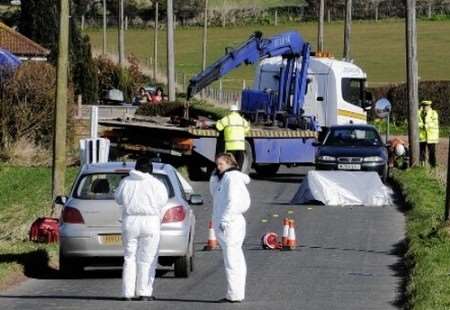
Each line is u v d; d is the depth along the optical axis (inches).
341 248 2064.5
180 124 3282.5
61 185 2399.1
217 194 1510.8
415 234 2082.9
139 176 1498.5
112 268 1905.8
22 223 2353.6
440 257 1770.4
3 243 2004.2
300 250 2041.1
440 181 3080.7
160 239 1681.8
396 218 2495.1
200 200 1791.3
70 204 1708.9
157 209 1503.4
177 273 1737.2
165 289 1628.9
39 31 6525.6
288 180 3388.3
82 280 1738.4
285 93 3688.5
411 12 3523.6
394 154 3553.2
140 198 1493.6
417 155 3533.5
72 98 3818.9
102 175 1737.2
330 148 3157.0
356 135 3265.3
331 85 3858.3
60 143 2394.2
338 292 1589.6
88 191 1720.0
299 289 1619.1
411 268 1736.0
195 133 3176.7
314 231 2292.1
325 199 2748.5
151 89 6727.4
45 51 6058.1
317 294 1572.3
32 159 3663.9
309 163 3462.1
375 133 3289.9
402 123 5831.7
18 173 3378.4
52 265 1875.0
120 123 3270.2
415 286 1524.4
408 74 3540.8
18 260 1815.9
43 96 3676.2
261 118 3634.4
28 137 3705.7
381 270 1803.6
